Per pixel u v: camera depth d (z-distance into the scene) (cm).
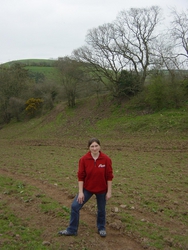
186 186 981
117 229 607
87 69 3731
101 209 569
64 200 821
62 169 1321
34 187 968
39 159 1675
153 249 524
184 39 3142
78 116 3662
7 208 739
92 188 551
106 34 3534
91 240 551
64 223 633
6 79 4784
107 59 3612
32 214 695
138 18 3475
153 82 3023
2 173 1260
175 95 2905
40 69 6519
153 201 811
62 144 2459
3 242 527
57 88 4591
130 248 530
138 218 675
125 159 1594
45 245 525
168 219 676
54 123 3722
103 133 2825
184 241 558
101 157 552
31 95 4675
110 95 3834
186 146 1909
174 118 2598
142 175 1165
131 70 3616
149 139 2295
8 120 4675
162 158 1591
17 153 2020
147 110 3117
